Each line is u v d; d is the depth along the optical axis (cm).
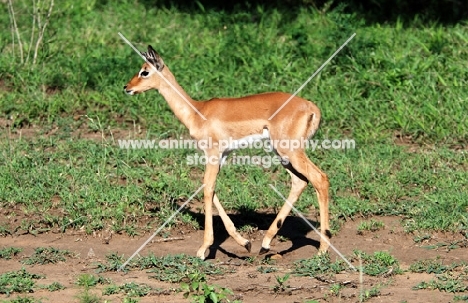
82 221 1170
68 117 1530
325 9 1906
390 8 1966
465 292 943
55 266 1044
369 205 1217
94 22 1906
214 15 1930
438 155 1380
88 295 915
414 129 1460
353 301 917
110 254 1078
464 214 1177
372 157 1370
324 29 1805
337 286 944
